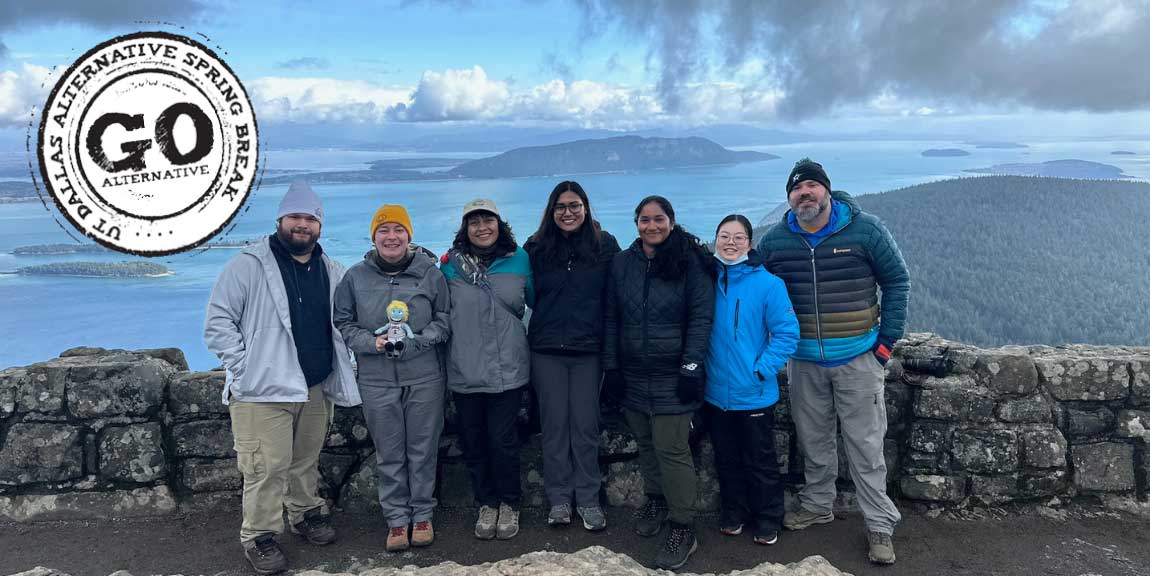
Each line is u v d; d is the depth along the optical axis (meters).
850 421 3.12
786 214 3.27
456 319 3.17
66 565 3.05
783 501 3.32
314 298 3.09
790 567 2.37
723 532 3.29
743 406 3.10
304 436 3.20
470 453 3.32
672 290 3.02
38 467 3.46
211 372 3.68
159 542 3.25
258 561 2.96
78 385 3.49
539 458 3.66
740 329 3.06
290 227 3.00
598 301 3.19
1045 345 3.79
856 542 3.20
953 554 3.04
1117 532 3.18
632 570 2.25
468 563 3.06
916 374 3.47
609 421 3.66
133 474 3.49
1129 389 3.37
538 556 2.31
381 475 3.18
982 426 3.39
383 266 3.15
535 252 3.21
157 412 3.53
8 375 3.52
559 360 3.24
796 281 3.13
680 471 3.04
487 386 3.16
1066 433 3.40
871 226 3.05
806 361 3.19
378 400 3.12
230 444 3.54
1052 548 3.06
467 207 3.21
